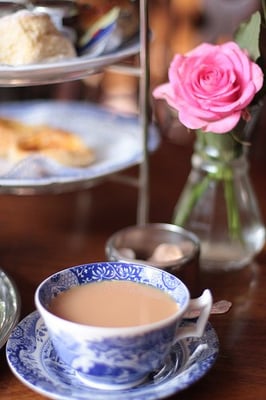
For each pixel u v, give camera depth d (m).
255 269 0.81
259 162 1.11
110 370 0.57
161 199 0.97
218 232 0.80
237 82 0.71
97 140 0.99
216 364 0.65
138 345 0.56
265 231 0.87
